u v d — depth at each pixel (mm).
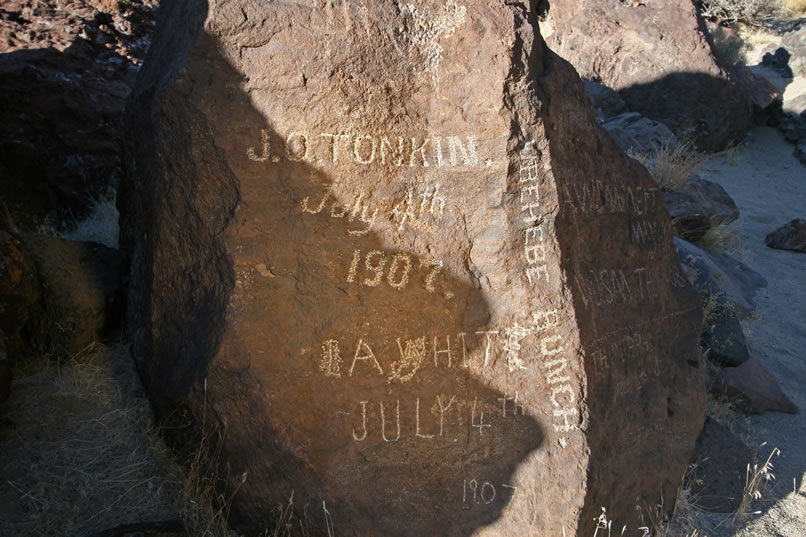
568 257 3225
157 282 3246
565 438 3113
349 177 2988
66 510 3066
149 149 3357
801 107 9945
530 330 3115
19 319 3648
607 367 3346
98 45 6164
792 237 7012
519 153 3082
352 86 2965
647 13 9562
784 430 4562
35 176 5207
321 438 2977
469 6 3098
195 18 3020
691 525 3684
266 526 3051
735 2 13195
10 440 3340
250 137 2936
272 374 2920
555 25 10906
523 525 3082
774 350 5375
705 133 9352
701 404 4004
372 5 3008
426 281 3061
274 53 2920
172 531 2947
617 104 9031
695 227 6527
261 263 2932
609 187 3592
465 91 3059
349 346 2996
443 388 3086
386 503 3031
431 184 3055
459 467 3096
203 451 3117
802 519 3830
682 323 4047
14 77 5449
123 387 3748
